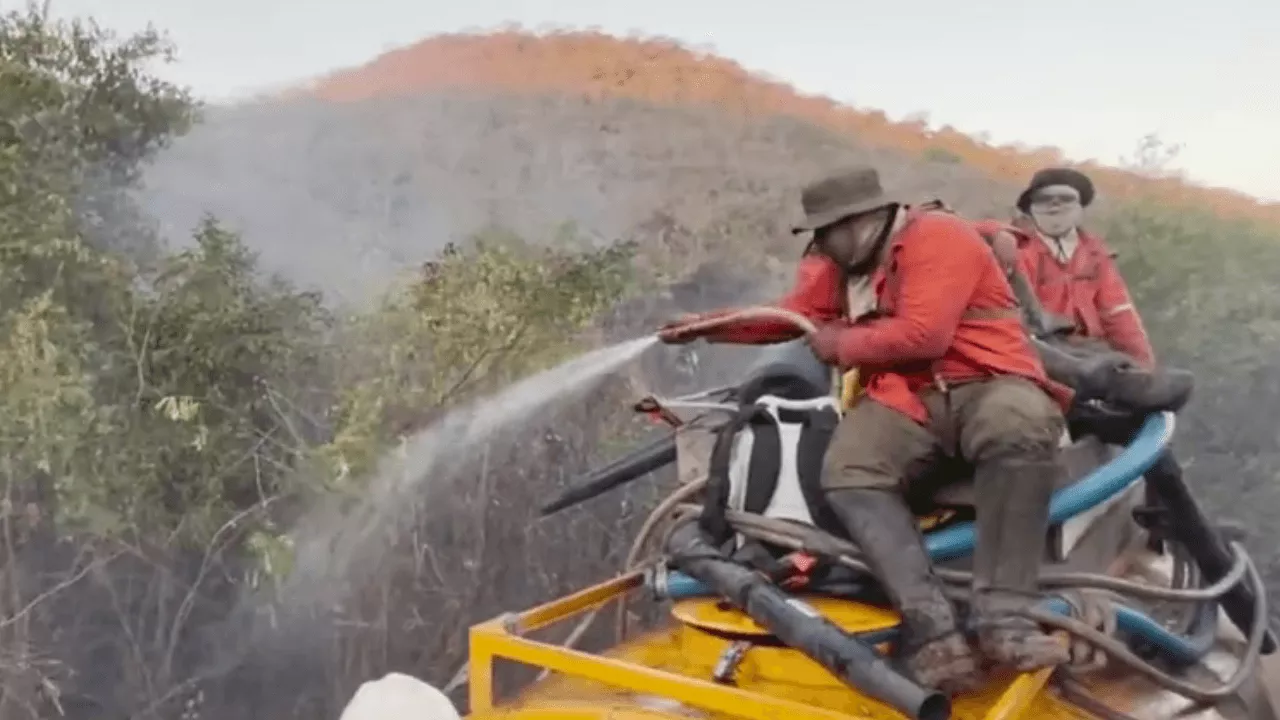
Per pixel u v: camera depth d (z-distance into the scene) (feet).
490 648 9.24
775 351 10.17
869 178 8.98
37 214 16.87
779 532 8.98
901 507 8.67
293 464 18.26
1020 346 8.86
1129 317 15.23
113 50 17.90
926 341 8.53
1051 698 9.66
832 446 8.94
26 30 17.26
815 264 9.97
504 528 19.75
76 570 17.25
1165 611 11.55
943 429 8.80
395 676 9.42
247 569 17.98
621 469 10.87
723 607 9.18
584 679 9.73
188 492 17.62
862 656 7.79
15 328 16.28
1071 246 15.16
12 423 16.22
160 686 17.79
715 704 8.21
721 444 9.30
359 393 18.84
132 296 17.56
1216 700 10.02
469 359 19.52
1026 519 8.41
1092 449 10.53
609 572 20.24
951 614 8.24
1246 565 11.44
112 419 17.06
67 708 17.29
